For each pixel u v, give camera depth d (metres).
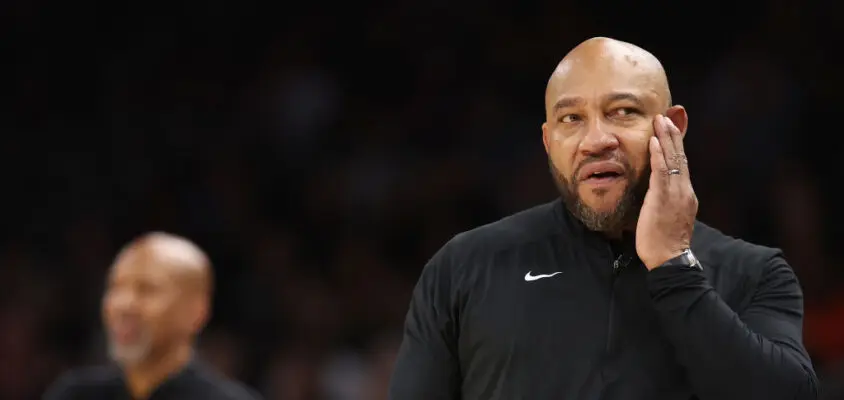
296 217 30.03
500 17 31.22
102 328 27.09
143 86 33.19
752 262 8.75
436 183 28.91
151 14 34.22
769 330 8.41
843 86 26.88
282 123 31.58
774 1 28.58
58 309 28.77
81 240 30.27
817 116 26.77
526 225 9.22
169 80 33.25
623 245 8.80
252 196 30.62
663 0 29.70
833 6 27.89
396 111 31.25
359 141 30.88
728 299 8.62
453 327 8.97
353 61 32.28
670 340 8.23
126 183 31.62
